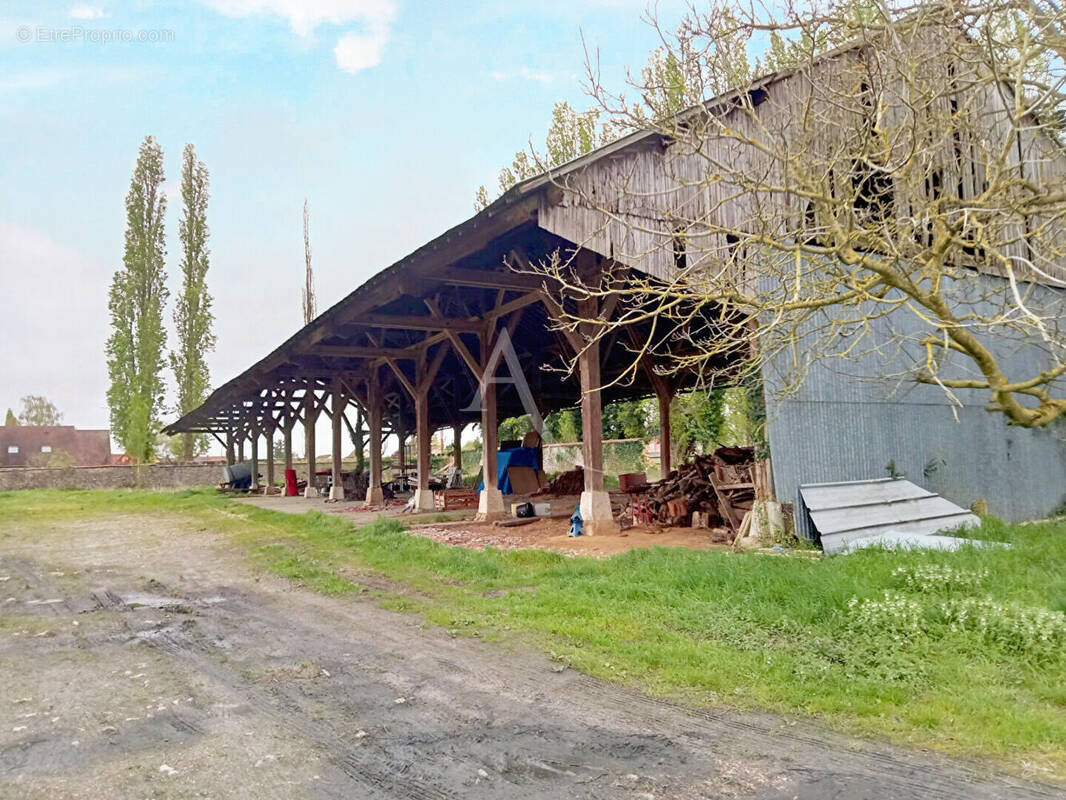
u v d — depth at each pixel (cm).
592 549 941
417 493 1645
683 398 2270
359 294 1134
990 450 1200
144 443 3716
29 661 523
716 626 532
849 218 510
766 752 336
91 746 359
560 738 360
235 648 552
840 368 970
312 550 1084
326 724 386
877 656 445
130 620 661
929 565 614
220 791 306
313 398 2508
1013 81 496
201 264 4156
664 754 337
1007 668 414
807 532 877
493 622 593
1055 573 618
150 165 3988
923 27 559
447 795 301
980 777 302
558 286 1119
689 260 870
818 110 688
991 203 518
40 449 5081
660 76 684
